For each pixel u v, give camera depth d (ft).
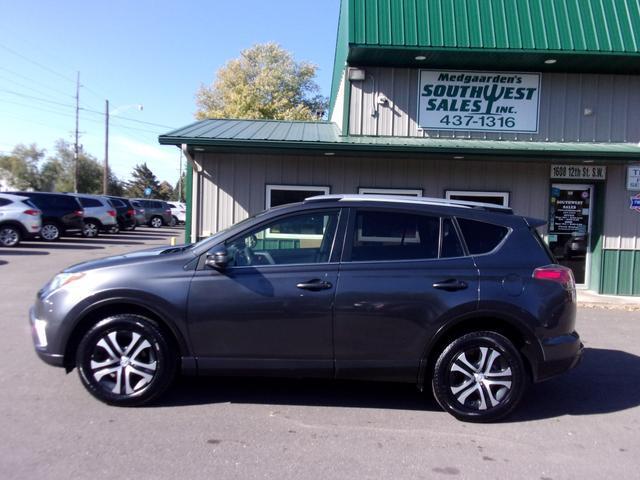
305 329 14.82
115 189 237.86
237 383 17.63
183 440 13.21
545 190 36.94
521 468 12.34
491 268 15.07
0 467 11.64
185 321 14.80
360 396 16.85
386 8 36.01
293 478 11.55
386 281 14.85
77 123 167.32
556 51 34.58
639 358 22.07
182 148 33.86
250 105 138.62
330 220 15.52
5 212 59.00
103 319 15.02
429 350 14.94
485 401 14.93
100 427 13.80
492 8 36.35
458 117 37.83
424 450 13.14
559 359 15.10
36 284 35.68
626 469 12.41
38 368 18.37
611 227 37.06
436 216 15.56
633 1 36.96
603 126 37.81
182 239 76.69
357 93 37.63
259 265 15.14
